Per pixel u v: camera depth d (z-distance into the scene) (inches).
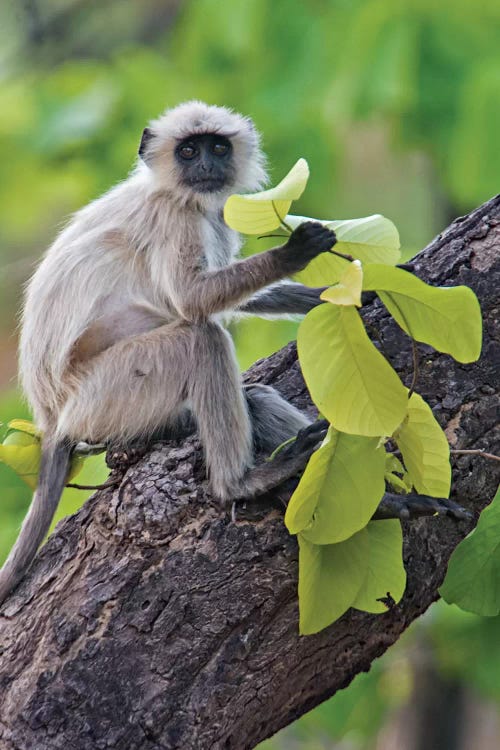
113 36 946.1
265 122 668.1
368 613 354.9
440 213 753.0
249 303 475.5
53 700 340.8
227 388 390.6
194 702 340.5
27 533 395.2
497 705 613.0
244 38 688.4
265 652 346.9
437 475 323.3
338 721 627.8
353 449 311.0
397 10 634.8
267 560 347.6
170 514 353.1
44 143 693.3
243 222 308.0
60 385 432.1
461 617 611.8
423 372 375.2
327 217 687.7
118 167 687.1
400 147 657.6
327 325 298.5
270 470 354.0
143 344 413.7
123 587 349.7
